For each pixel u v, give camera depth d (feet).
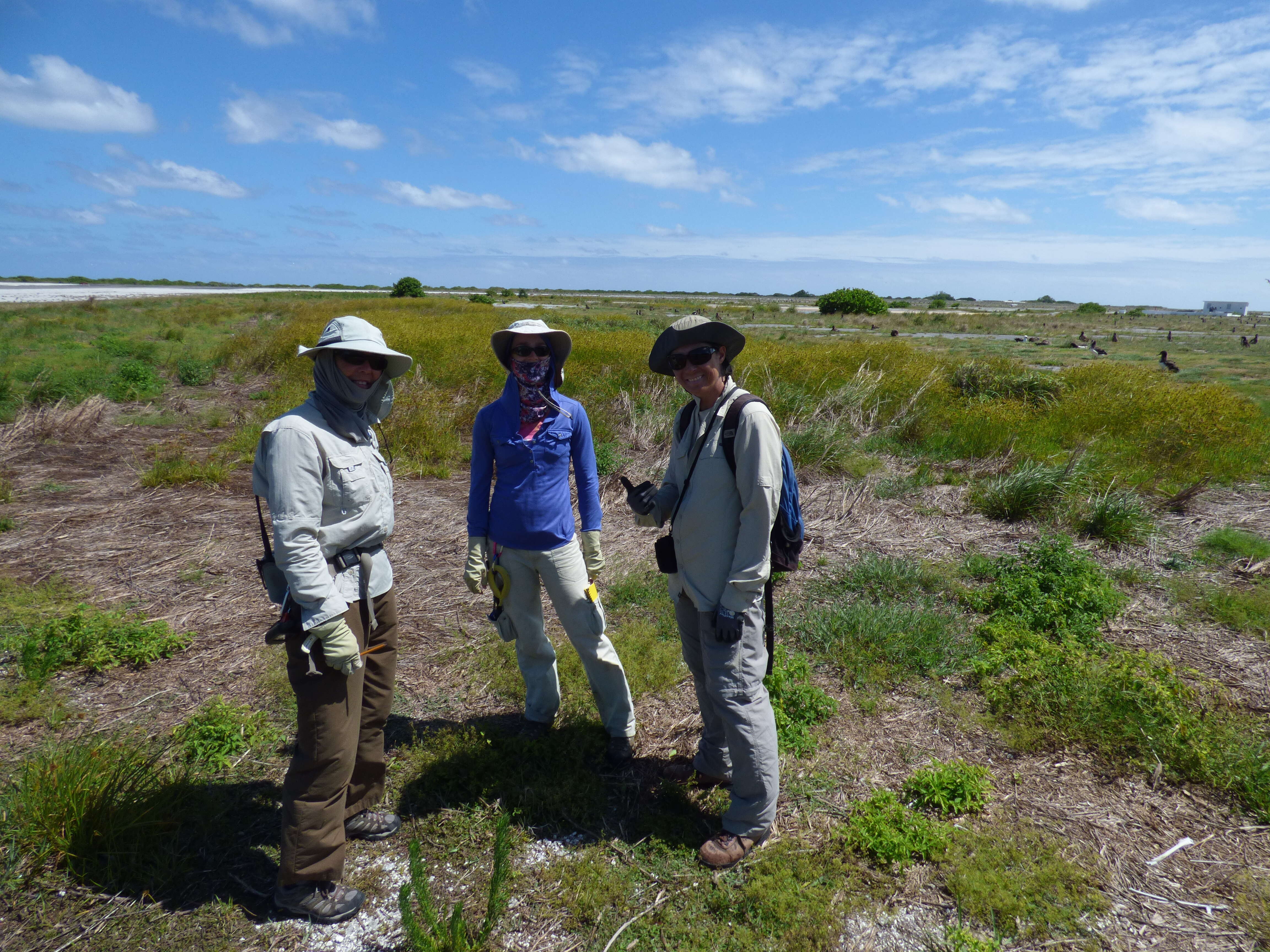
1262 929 6.61
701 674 8.22
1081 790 8.66
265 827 7.97
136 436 28.35
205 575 14.85
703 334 6.98
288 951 6.47
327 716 6.49
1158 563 16.42
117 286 264.72
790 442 24.63
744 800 7.54
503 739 9.43
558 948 6.54
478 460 8.87
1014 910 6.81
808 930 6.68
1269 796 8.19
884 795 8.23
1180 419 28.19
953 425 30.17
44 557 15.46
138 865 7.27
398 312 103.91
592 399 33.17
